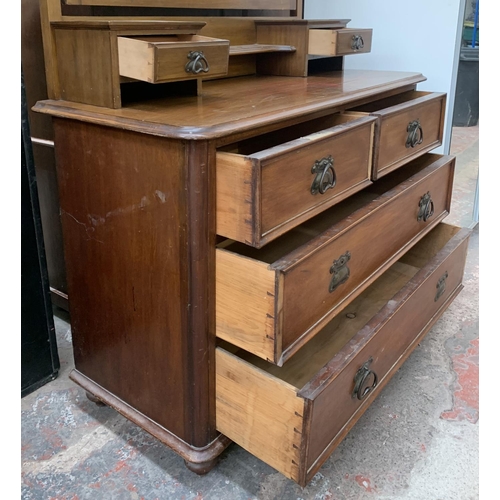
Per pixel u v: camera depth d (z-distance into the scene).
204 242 0.84
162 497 1.00
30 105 1.30
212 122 0.80
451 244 1.47
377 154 1.10
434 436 1.15
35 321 1.25
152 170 0.85
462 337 1.53
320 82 1.31
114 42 0.88
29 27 1.20
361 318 1.26
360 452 1.11
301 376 1.05
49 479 1.03
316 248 0.88
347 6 1.83
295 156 0.83
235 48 1.30
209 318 0.90
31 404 1.24
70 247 1.10
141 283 0.96
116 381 1.12
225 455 1.10
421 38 1.73
